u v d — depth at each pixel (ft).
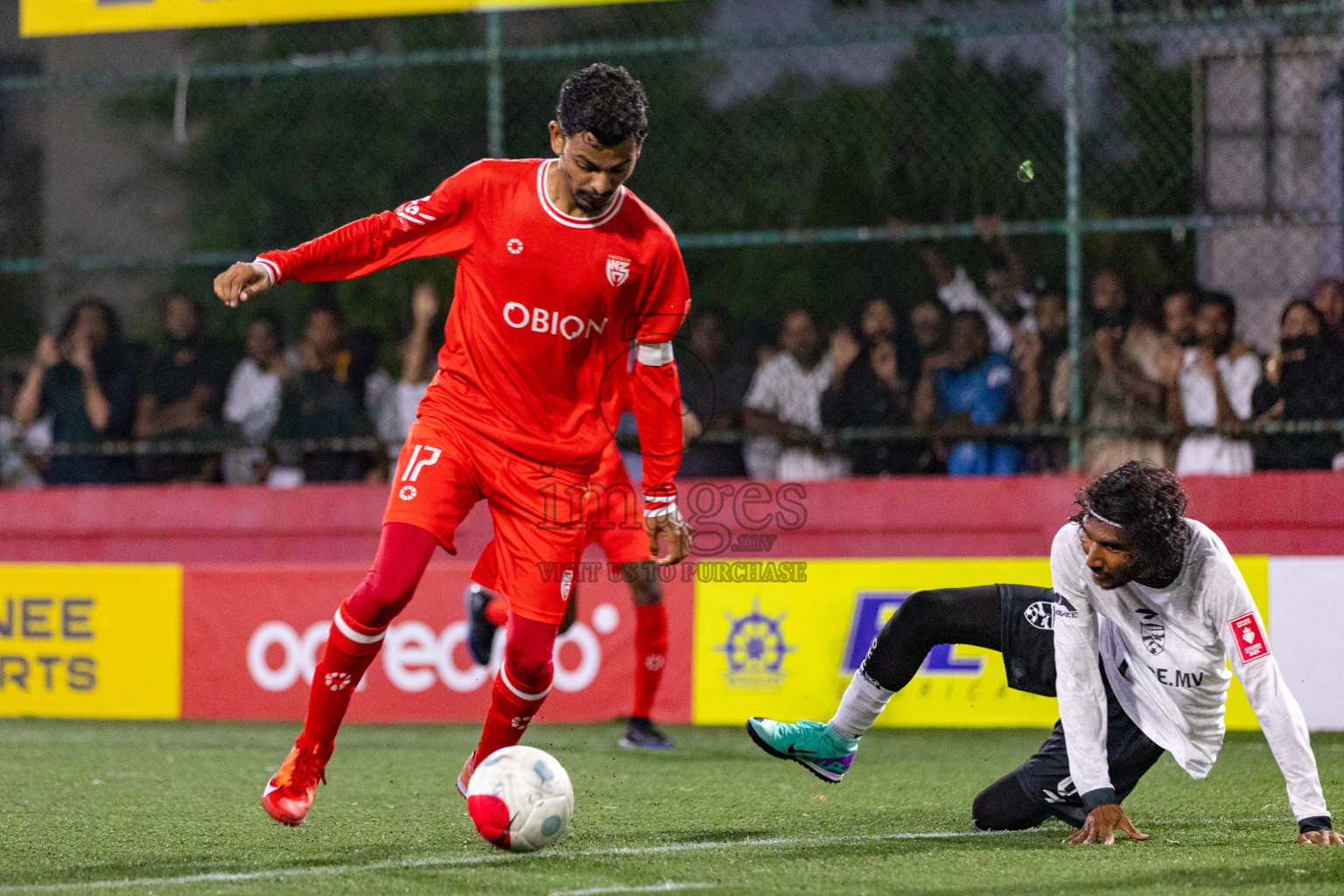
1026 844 43.06
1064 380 85.40
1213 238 89.76
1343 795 52.44
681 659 75.15
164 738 72.59
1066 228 81.61
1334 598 69.87
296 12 83.35
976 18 106.83
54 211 131.13
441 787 57.11
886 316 87.15
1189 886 36.19
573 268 41.04
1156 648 41.50
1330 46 88.79
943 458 87.25
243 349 100.53
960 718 72.08
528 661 41.98
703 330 87.92
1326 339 82.07
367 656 40.98
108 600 79.05
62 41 133.59
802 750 47.09
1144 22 81.35
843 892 36.11
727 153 107.76
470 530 85.66
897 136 99.86
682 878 37.91
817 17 111.86
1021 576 72.02
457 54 87.71
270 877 38.50
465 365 42.06
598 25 118.01
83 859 41.47
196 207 127.54
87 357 94.89
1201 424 83.10
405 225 41.47
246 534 88.12
